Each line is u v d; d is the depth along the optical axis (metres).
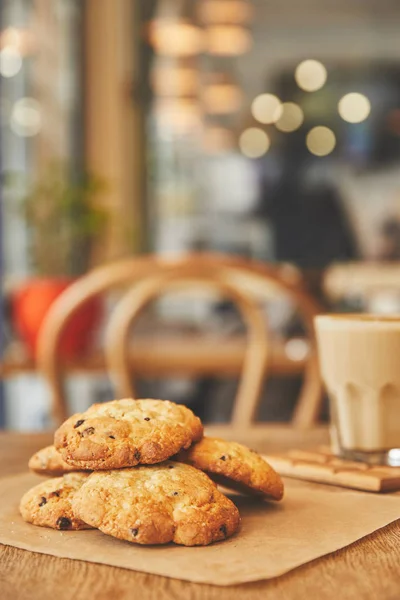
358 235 8.64
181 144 8.14
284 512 0.76
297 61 10.95
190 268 1.84
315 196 9.92
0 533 0.70
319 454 0.97
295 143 10.57
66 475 0.76
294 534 0.69
